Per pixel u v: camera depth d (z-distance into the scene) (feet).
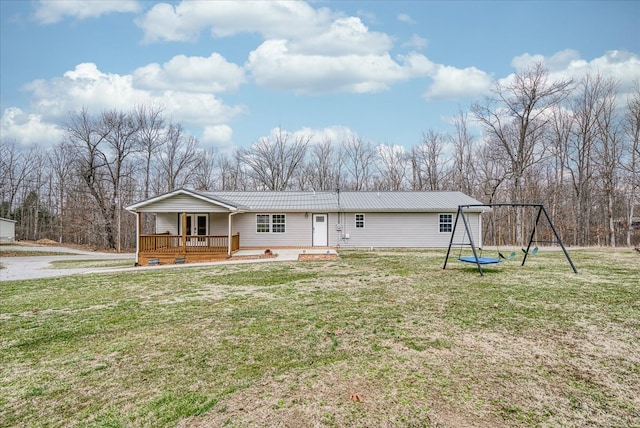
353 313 19.38
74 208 112.98
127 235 110.01
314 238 64.44
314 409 9.77
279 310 20.31
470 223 63.82
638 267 35.27
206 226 62.90
